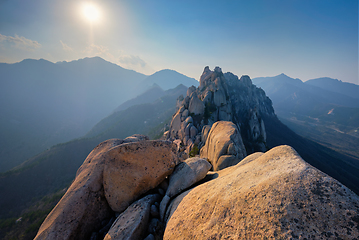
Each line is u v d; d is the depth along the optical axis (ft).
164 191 24.20
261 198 9.52
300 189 8.67
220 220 10.55
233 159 43.80
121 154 23.16
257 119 335.26
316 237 6.66
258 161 15.23
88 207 20.31
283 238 7.20
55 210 19.27
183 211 15.55
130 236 15.33
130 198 21.98
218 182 15.97
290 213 7.91
